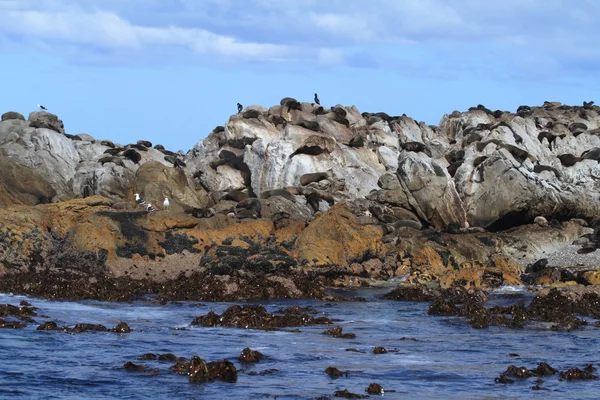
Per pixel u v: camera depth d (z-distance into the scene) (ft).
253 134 236.63
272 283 136.98
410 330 105.81
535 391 73.97
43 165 212.43
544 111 295.89
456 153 224.33
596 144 239.71
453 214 193.26
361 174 217.36
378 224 180.75
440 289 140.77
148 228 148.25
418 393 72.38
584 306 122.93
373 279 152.35
